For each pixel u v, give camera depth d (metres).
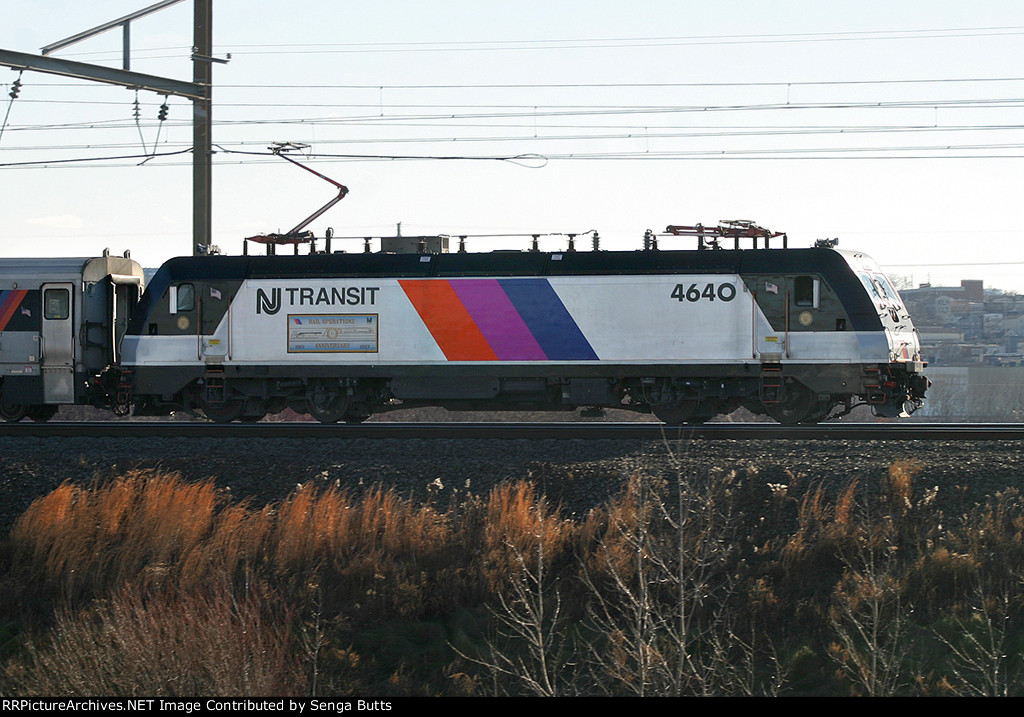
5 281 83.00
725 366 72.50
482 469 59.94
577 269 74.19
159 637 40.88
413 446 65.44
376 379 78.81
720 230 75.75
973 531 49.25
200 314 78.56
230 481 60.31
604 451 63.56
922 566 46.84
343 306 76.69
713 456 60.75
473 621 46.84
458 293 75.38
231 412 80.94
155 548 52.91
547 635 45.09
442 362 75.50
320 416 79.00
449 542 52.25
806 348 71.44
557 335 74.19
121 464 62.72
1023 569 46.12
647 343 73.31
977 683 39.81
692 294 72.88
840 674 40.56
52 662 41.34
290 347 77.38
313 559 51.94
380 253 77.31
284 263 78.19
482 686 41.81
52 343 82.44
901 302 77.06
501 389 76.44
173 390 79.06
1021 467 56.00
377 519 53.66
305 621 46.69
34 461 64.12
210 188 96.94
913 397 74.50
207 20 97.69
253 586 48.41
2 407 84.56
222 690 37.50
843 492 53.50
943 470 55.88
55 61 88.75
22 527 55.50
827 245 74.00
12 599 50.66
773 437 67.19
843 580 46.66
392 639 45.59
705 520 50.06
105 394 84.88
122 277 86.88
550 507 55.66
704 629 44.91
